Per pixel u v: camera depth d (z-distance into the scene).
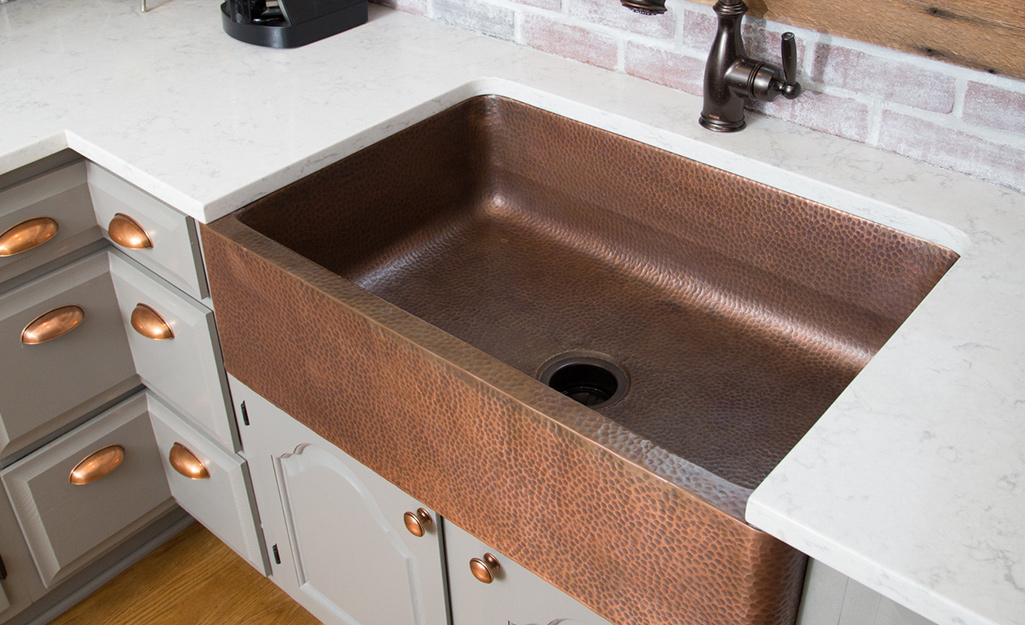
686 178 1.20
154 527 1.85
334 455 1.18
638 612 0.87
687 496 0.74
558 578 0.93
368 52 1.44
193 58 1.43
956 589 0.63
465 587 1.12
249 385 1.22
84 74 1.38
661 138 1.20
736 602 0.77
